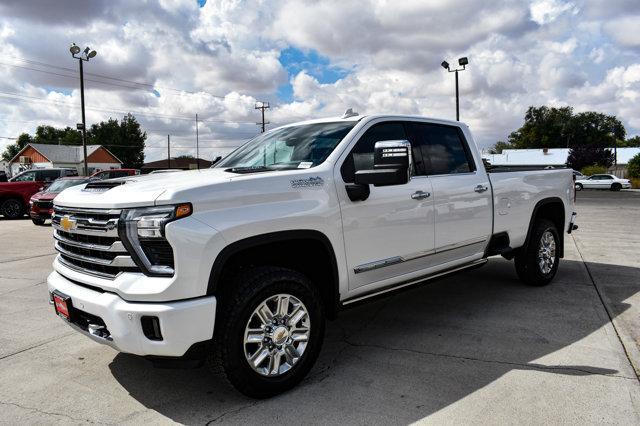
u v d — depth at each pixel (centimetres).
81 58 2953
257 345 311
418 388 326
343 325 460
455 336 423
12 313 522
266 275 311
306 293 329
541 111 10794
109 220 291
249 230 300
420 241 415
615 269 683
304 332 332
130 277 285
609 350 382
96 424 292
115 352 405
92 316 305
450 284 605
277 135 443
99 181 352
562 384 326
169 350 276
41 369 373
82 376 360
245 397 319
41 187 1788
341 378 344
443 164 455
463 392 319
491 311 491
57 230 358
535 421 281
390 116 422
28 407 314
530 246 561
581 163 6938
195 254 279
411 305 519
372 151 395
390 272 399
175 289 275
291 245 339
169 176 348
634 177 5494
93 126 9794
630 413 288
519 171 540
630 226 1269
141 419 296
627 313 475
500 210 504
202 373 361
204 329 283
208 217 287
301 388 331
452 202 445
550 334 421
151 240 279
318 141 393
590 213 1739
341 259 355
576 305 505
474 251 486
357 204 364
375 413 296
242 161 425
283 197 322
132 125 9525
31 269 765
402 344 407
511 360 368
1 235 1234
